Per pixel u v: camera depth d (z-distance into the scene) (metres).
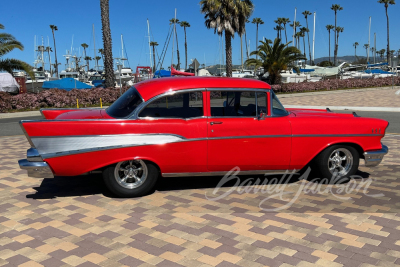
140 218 4.23
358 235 3.74
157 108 4.83
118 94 25.98
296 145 5.25
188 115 4.91
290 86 34.66
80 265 3.18
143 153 4.76
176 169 4.95
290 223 4.05
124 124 4.70
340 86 38.69
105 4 25.73
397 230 3.86
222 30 30.84
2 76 25.83
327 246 3.50
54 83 31.98
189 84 4.94
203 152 4.94
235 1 30.55
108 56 26.58
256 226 3.98
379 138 5.57
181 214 4.35
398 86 42.38
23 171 6.40
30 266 3.17
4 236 3.78
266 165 5.23
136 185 4.93
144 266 3.16
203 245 3.54
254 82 5.24
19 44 25.36
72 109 5.81
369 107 19.20
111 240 3.66
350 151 5.55
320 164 5.50
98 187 5.45
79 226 4.02
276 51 35.25
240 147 5.05
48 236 3.77
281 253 3.37
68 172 4.65
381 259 3.26
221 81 5.07
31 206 4.66
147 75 45.94
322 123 5.32
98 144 4.64
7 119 18.31
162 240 3.65
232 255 3.34
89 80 53.44
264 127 5.11
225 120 4.99
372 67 64.88
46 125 4.51
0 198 4.98
